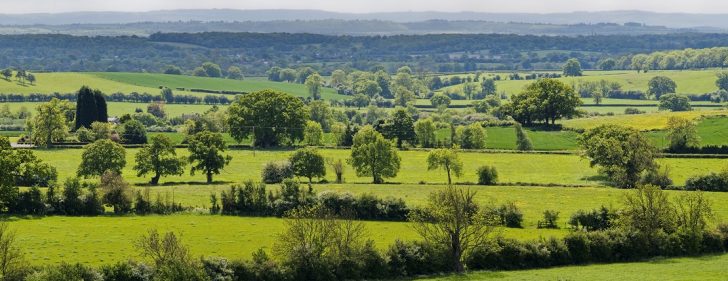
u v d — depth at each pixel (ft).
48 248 431.02
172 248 361.30
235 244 443.32
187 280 339.36
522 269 403.13
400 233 472.44
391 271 384.27
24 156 571.28
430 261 392.27
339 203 522.88
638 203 448.65
